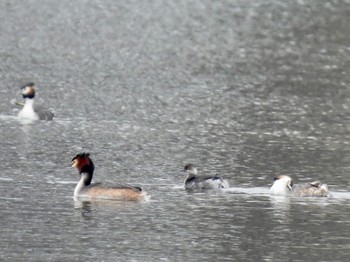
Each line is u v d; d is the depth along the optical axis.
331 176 42.84
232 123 54.88
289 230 33.44
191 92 64.06
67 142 47.31
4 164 41.94
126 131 50.97
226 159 45.38
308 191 38.50
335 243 32.09
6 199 36.09
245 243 31.81
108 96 61.50
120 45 81.12
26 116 53.12
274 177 41.53
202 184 39.00
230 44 83.44
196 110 58.31
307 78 70.69
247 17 95.50
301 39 86.50
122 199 36.59
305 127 54.75
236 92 64.69
